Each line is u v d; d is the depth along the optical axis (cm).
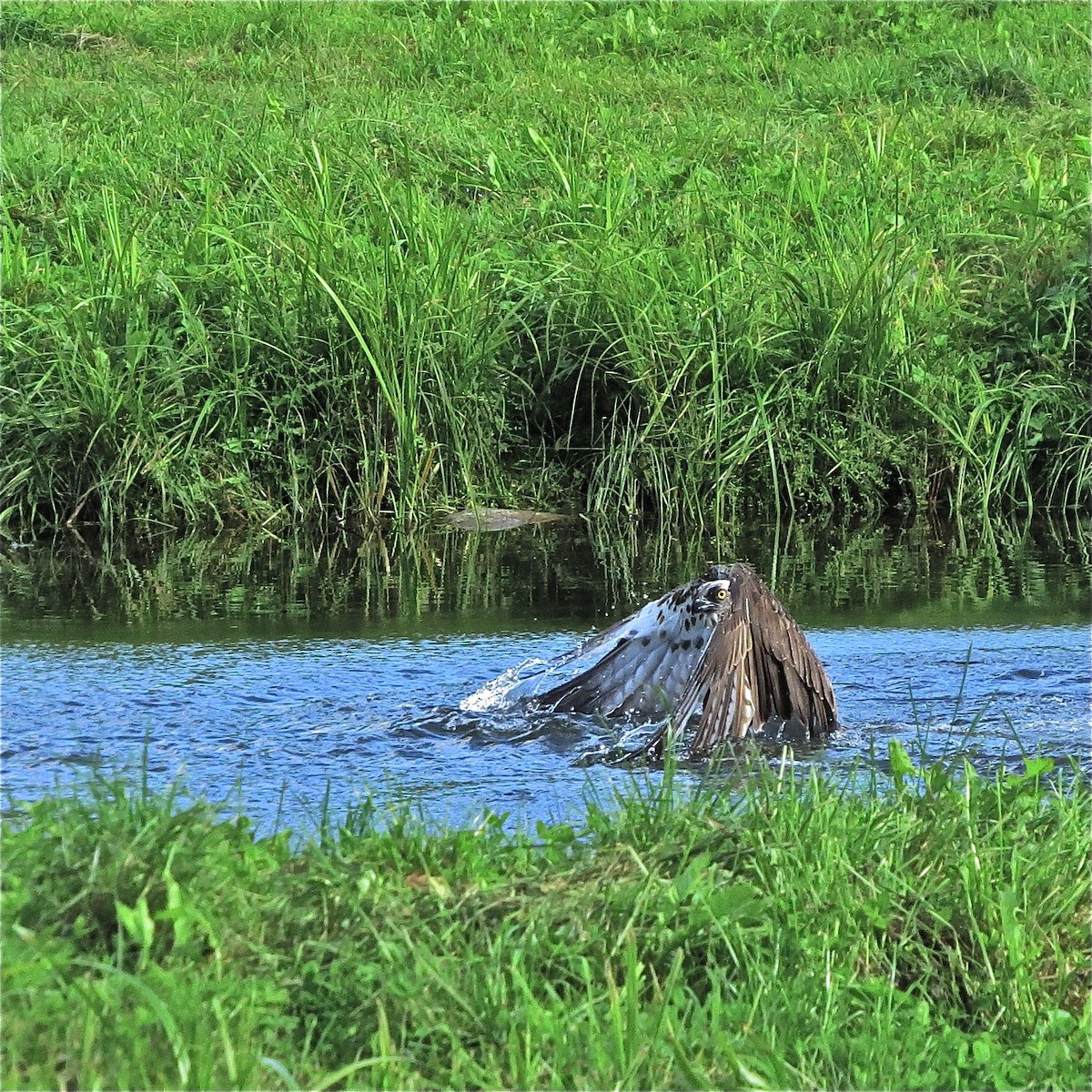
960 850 1644
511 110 5588
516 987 1351
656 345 3972
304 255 4072
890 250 4319
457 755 2128
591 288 4066
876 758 2111
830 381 3981
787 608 2975
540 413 4066
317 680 2472
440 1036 1301
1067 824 1725
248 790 1973
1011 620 2886
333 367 3906
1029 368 4162
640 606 3002
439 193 4872
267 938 1398
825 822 1672
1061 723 2281
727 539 3675
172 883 1353
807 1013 1395
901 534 3741
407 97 5691
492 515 3856
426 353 3897
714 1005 1356
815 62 6184
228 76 6038
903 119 5488
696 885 1504
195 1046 1198
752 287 4141
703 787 1931
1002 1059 1370
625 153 5119
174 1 6819
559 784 2019
